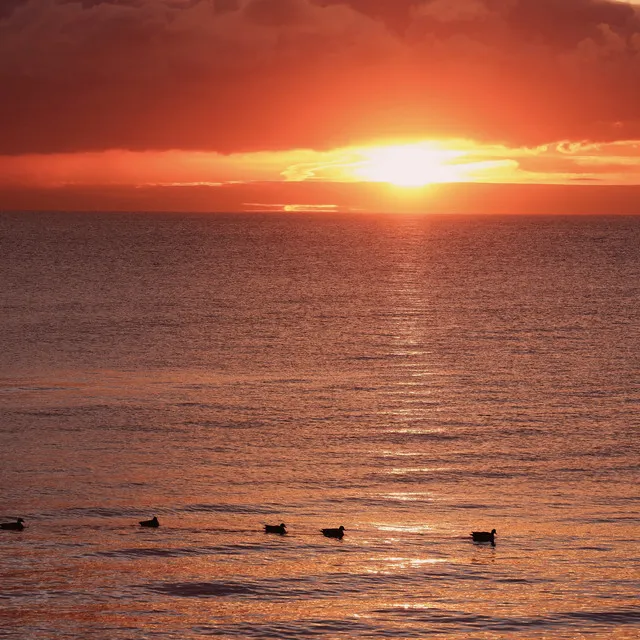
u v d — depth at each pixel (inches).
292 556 3472.0
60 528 3713.1
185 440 5007.4
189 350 7844.5
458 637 2861.7
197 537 3646.7
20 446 4827.8
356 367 7126.0
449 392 6245.1
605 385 6501.0
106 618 2933.1
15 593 3095.5
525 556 3503.9
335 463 4648.1
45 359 7342.5
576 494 4244.6
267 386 6397.6
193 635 2832.2
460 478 4448.8
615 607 3068.4
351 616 2984.7
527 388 6387.8
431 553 3521.2
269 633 2861.7
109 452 4758.9
